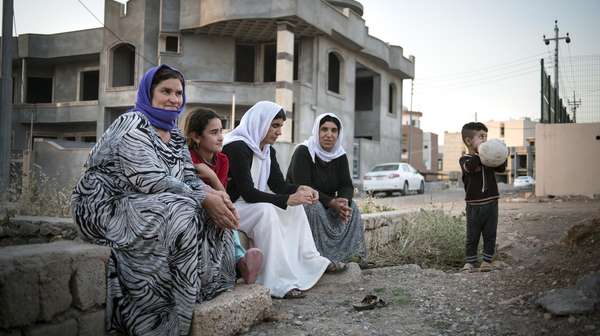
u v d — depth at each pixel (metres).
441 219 5.94
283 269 3.85
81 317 2.49
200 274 2.86
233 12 20.89
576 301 2.99
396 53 30.08
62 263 2.38
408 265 4.82
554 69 17.00
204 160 3.59
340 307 3.54
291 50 21.09
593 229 4.39
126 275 2.65
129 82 26.45
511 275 4.03
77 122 27.44
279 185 4.40
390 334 2.92
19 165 19.22
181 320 2.69
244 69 25.78
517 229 6.96
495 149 4.66
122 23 24.88
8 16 11.09
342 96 25.25
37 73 28.95
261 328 3.08
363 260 4.92
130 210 2.66
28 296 2.23
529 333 2.78
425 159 61.31
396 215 6.19
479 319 3.09
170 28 23.30
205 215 3.01
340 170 4.98
